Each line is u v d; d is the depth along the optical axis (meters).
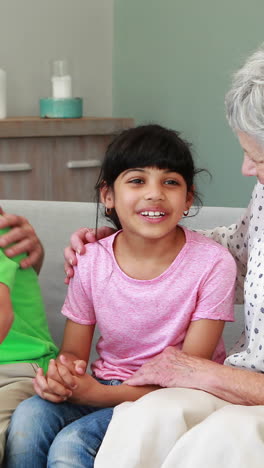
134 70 4.36
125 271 1.62
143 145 1.57
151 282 1.59
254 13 3.74
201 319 1.56
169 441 1.23
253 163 1.46
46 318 1.93
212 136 4.02
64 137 3.66
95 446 1.38
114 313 1.61
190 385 1.41
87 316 1.67
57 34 4.20
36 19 4.11
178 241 1.62
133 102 4.40
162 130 1.62
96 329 1.90
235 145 3.91
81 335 1.67
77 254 1.67
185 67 4.08
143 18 4.26
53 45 4.19
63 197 3.69
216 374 1.40
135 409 1.27
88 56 4.34
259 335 1.45
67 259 1.68
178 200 1.57
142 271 1.60
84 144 3.73
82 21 4.29
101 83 4.41
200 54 4.00
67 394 1.44
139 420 1.24
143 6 4.25
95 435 1.39
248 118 1.39
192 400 1.29
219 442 1.15
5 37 4.00
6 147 3.50
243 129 1.41
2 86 3.71
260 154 1.43
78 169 3.73
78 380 1.45
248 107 1.39
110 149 1.62
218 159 4.01
